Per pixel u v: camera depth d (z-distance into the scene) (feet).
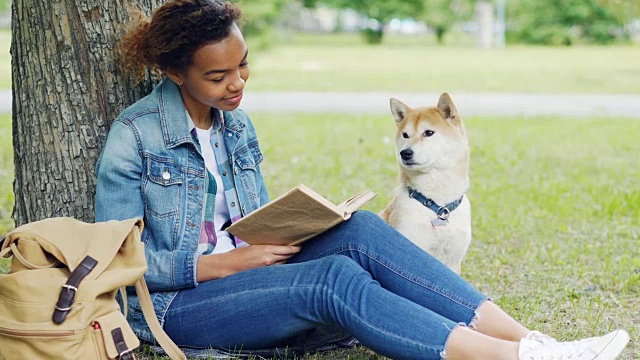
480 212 22.12
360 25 146.20
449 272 10.34
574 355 9.12
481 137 36.32
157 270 10.57
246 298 10.25
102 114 12.70
